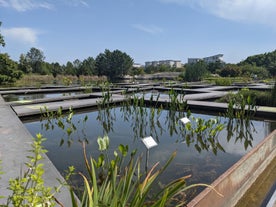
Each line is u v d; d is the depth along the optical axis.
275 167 2.90
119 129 4.47
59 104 6.33
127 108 6.08
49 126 4.64
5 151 2.56
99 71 45.25
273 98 6.95
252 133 4.24
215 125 4.58
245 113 5.52
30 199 0.96
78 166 2.63
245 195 2.23
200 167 2.64
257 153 2.58
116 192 1.17
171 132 4.26
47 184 1.88
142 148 3.33
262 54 50.00
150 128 4.55
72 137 3.88
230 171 2.00
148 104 6.92
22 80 23.98
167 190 1.20
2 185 1.83
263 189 2.34
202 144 3.55
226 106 5.95
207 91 10.09
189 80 22.75
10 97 10.40
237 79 21.09
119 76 45.34
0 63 18.16
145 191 1.22
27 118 5.20
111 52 45.69
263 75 31.41
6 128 3.62
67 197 1.74
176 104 5.95
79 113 6.08
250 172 2.40
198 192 2.06
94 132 4.23
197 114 6.04
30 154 2.48
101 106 6.69
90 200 1.06
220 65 42.44
